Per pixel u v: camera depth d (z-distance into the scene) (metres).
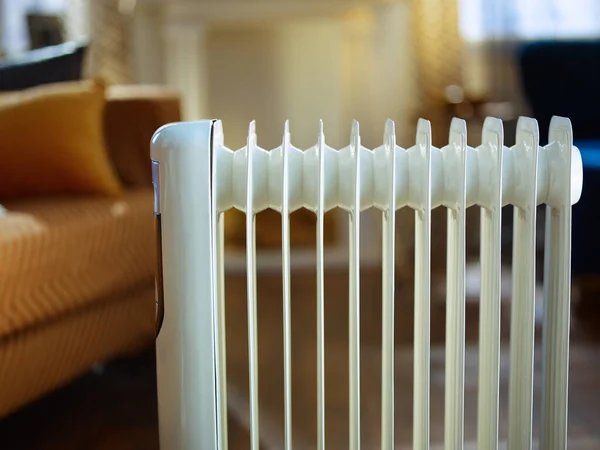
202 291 0.88
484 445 0.99
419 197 0.92
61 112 1.70
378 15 2.98
